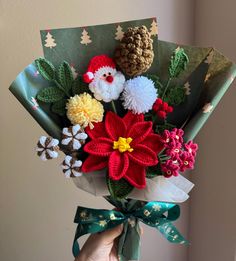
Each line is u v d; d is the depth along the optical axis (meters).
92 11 0.63
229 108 0.62
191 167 0.44
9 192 0.65
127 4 0.64
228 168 0.63
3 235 0.66
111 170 0.41
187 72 0.47
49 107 0.44
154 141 0.44
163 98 0.46
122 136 0.44
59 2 0.61
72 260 0.70
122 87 0.44
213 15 0.64
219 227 0.67
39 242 0.68
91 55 0.45
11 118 0.63
